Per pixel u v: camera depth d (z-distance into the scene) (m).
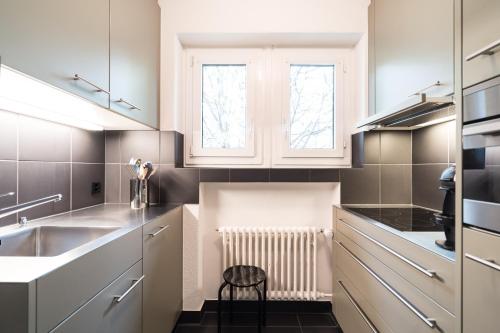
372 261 1.23
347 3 1.69
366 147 1.74
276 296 1.75
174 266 1.56
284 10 1.68
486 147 0.64
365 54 1.71
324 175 1.74
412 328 0.92
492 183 0.62
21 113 1.10
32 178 1.17
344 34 1.72
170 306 1.49
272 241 1.79
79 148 1.49
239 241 1.79
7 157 1.04
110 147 1.73
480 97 0.65
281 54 1.85
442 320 0.78
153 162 1.71
